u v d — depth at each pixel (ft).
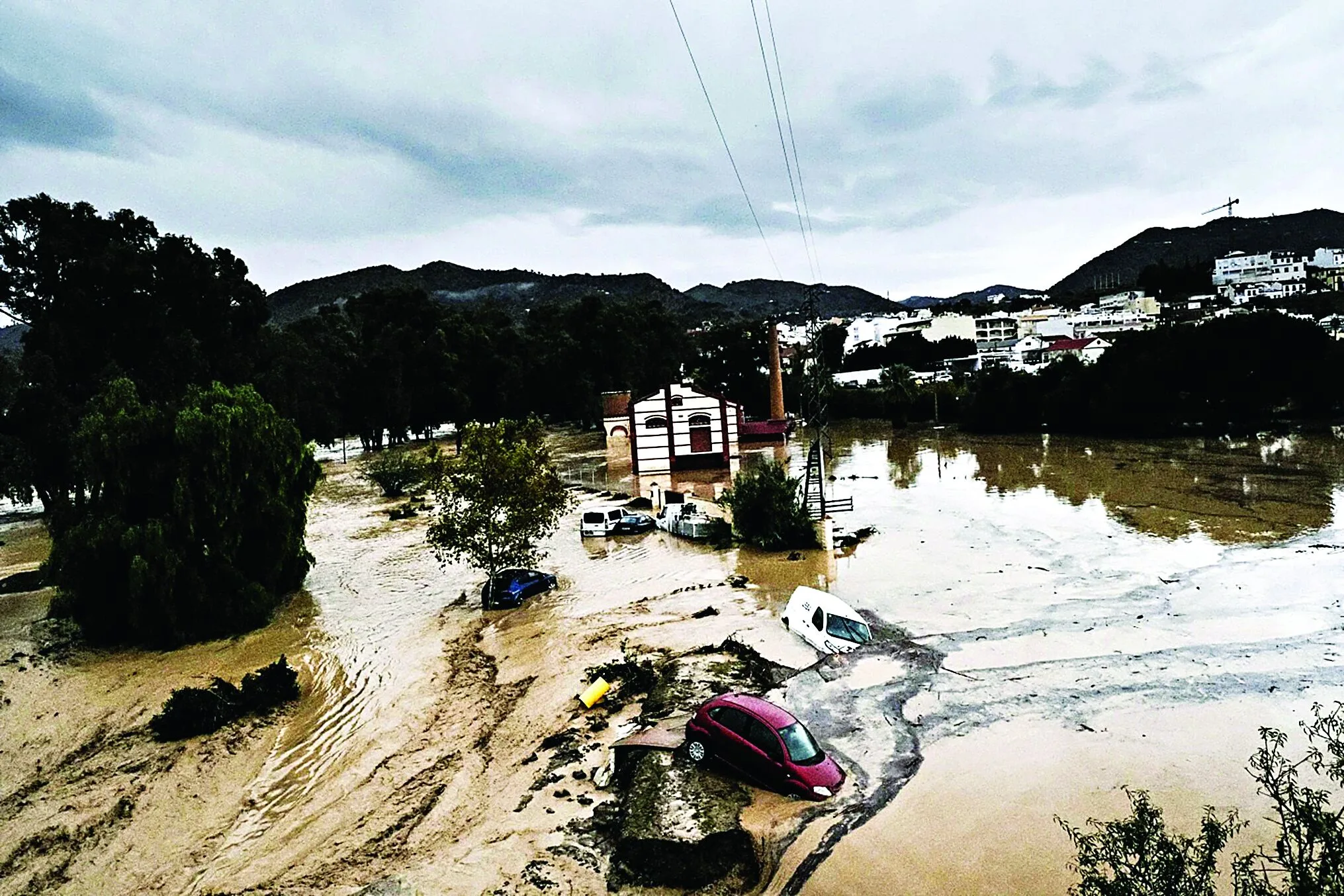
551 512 97.60
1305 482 143.13
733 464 224.12
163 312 177.06
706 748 46.47
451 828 45.55
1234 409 226.17
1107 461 186.60
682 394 220.84
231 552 93.35
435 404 369.30
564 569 109.70
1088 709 54.19
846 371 534.37
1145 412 230.89
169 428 93.71
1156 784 44.24
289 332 350.64
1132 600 81.76
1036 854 37.63
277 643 85.46
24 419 162.91
